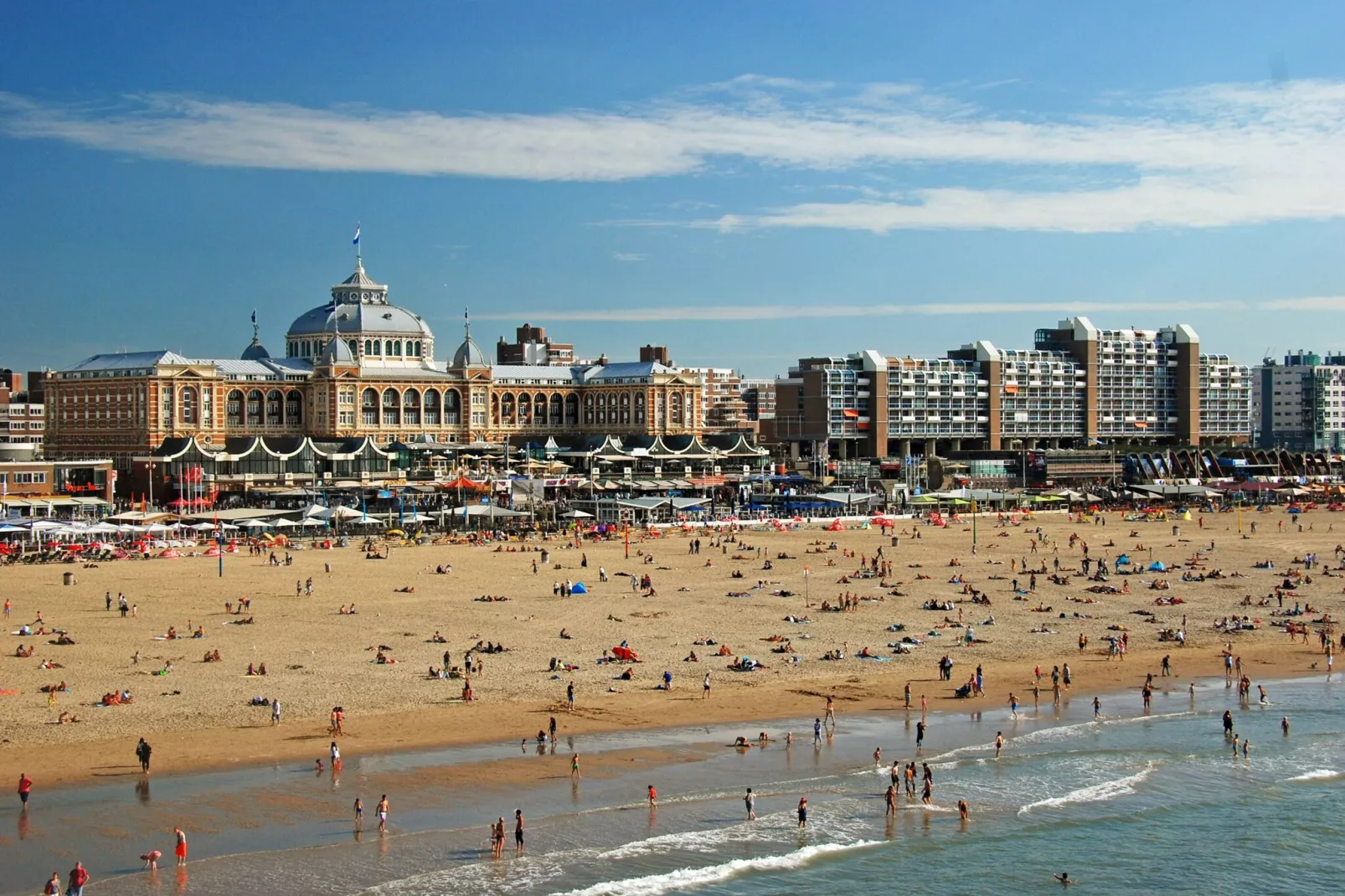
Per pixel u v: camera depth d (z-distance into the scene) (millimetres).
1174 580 185250
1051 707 113188
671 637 138375
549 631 141875
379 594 167500
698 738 102000
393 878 75750
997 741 100125
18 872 74938
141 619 147375
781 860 80500
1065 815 88875
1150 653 134500
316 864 77125
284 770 92188
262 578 181500
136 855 77625
